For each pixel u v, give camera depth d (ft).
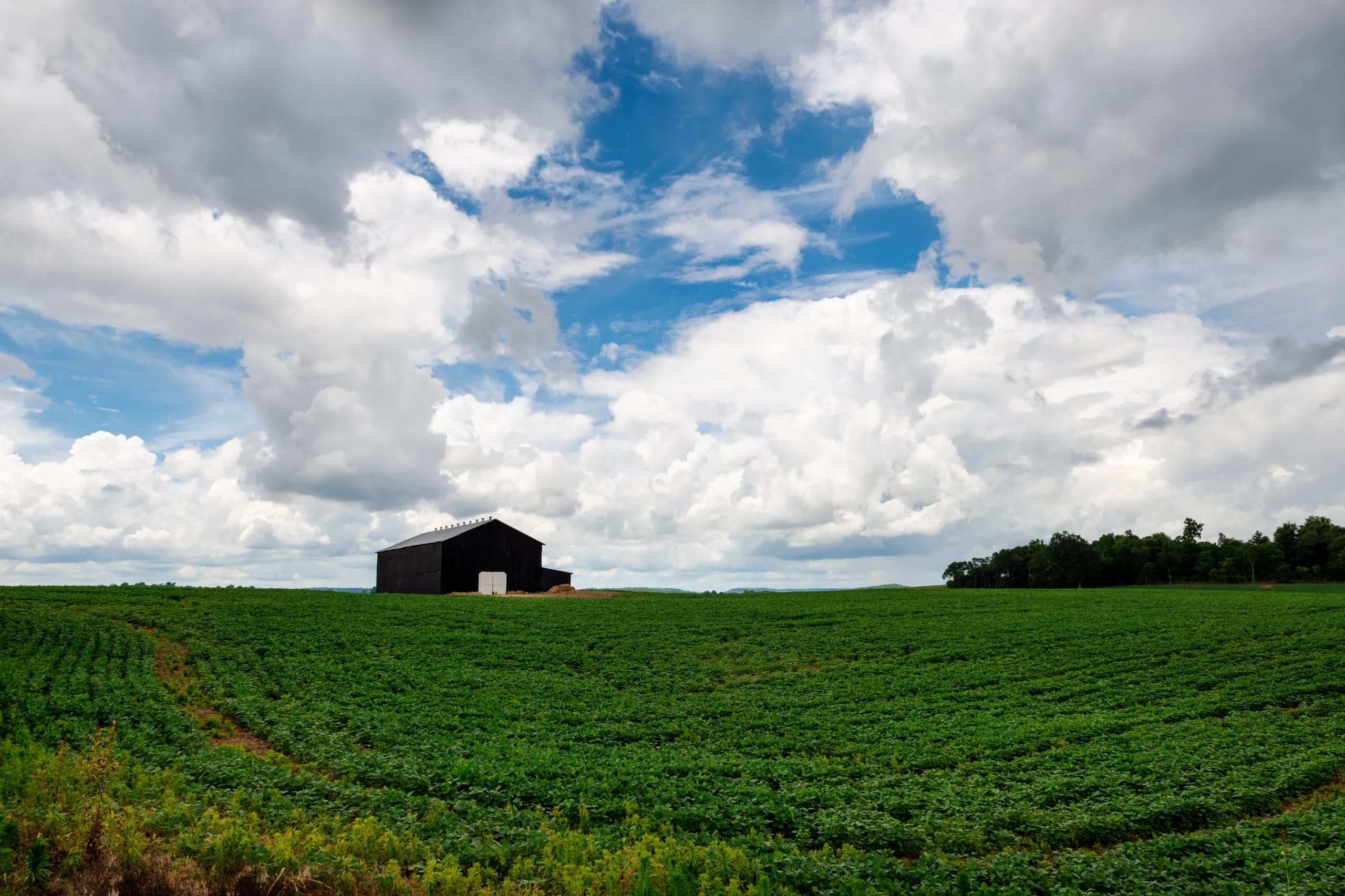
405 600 214.07
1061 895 41.42
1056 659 138.31
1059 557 383.04
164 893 34.06
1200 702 102.78
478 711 94.63
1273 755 75.31
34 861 33.24
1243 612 186.19
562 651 145.28
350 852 40.70
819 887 41.04
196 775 57.67
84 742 66.59
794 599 241.96
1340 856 46.68
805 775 68.64
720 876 40.06
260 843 37.76
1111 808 58.08
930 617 193.67
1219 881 44.27
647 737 87.25
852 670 134.62
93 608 163.94
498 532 278.26
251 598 195.62
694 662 140.56
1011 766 72.43
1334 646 137.18
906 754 77.82
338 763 65.10
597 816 54.08
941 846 50.49
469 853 41.86
